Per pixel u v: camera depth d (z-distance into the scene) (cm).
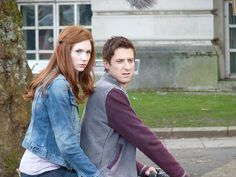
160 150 616
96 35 2677
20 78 1079
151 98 2305
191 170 1366
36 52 2856
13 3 1095
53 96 619
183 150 1598
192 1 2631
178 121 1862
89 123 633
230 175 1309
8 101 1062
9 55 1073
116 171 624
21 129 1067
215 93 2530
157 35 2647
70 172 630
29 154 634
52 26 2855
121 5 2653
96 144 628
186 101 2220
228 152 1562
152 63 2609
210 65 2617
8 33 1079
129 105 629
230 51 2719
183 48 2619
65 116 616
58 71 636
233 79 2691
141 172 664
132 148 630
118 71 643
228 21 2719
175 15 2641
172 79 2608
